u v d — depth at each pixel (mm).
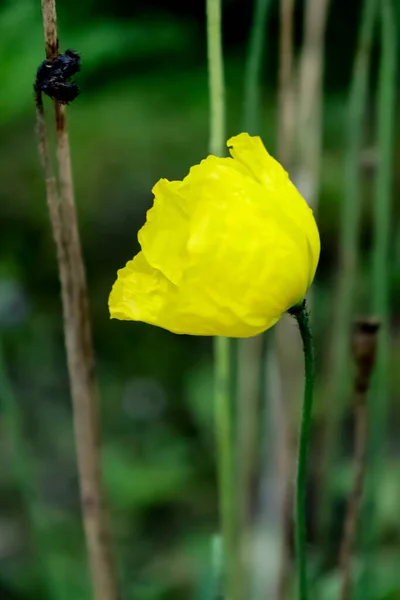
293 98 637
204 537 856
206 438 1142
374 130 1085
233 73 1264
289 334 635
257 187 480
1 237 1384
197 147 1472
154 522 984
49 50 507
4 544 875
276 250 478
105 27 801
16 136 1362
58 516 967
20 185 1408
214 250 476
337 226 1288
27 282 1382
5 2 713
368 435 627
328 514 667
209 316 481
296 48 1113
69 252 543
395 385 1180
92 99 1219
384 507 845
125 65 1041
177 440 1152
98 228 1448
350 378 769
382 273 606
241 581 641
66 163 532
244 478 688
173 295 480
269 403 698
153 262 482
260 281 479
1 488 979
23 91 734
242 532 676
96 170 1479
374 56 1075
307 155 642
